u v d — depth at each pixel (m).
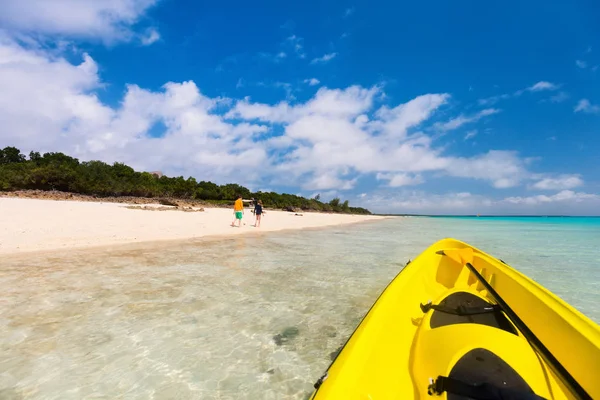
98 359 3.54
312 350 3.88
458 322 3.14
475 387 1.91
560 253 12.40
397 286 3.86
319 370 3.44
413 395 2.46
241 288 6.34
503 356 2.21
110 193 38.50
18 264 7.43
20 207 18.19
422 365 2.54
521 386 1.95
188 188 51.00
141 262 8.19
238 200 19.20
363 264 9.16
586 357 2.39
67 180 35.41
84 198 31.44
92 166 42.53
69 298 5.35
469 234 22.56
